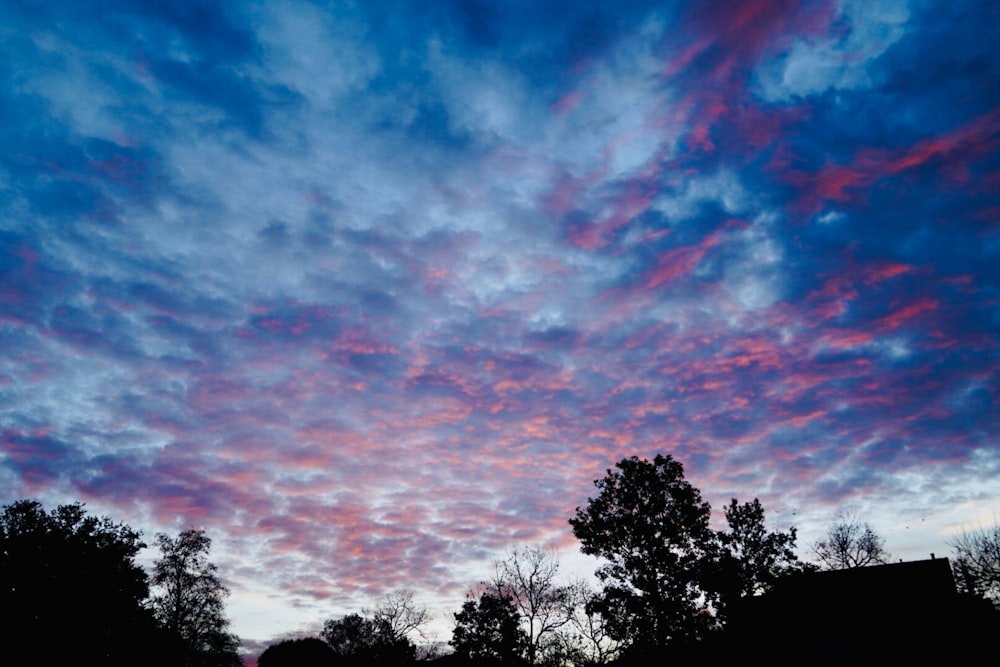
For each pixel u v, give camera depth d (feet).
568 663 150.10
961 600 108.47
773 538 121.49
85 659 127.75
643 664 120.06
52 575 126.31
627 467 131.13
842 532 194.90
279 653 205.46
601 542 126.93
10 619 118.83
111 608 134.00
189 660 170.50
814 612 111.55
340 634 204.44
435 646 192.44
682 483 128.36
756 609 116.88
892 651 102.47
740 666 111.96
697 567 120.47
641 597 120.26
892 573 117.60
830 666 105.50
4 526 126.41
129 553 139.64
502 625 153.89
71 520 133.28
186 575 176.24
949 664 98.89
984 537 141.59
